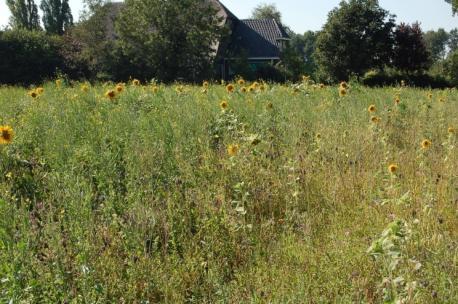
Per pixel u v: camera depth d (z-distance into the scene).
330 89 12.70
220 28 35.72
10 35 32.00
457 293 3.49
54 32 54.41
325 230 4.75
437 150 7.35
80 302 3.36
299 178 5.63
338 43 41.78
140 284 3.75
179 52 34.56
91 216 4.18
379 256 3.62
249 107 8.41
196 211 4.74
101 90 11.44
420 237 4.21
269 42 47.84
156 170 5.46
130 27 34.44
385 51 41.81
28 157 5.91
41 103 8.70
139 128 6.79
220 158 6.14
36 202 4.80
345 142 7.14
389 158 6.62
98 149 5.86
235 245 4.32
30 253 3.57
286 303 3.46
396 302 3.29
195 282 3.84
